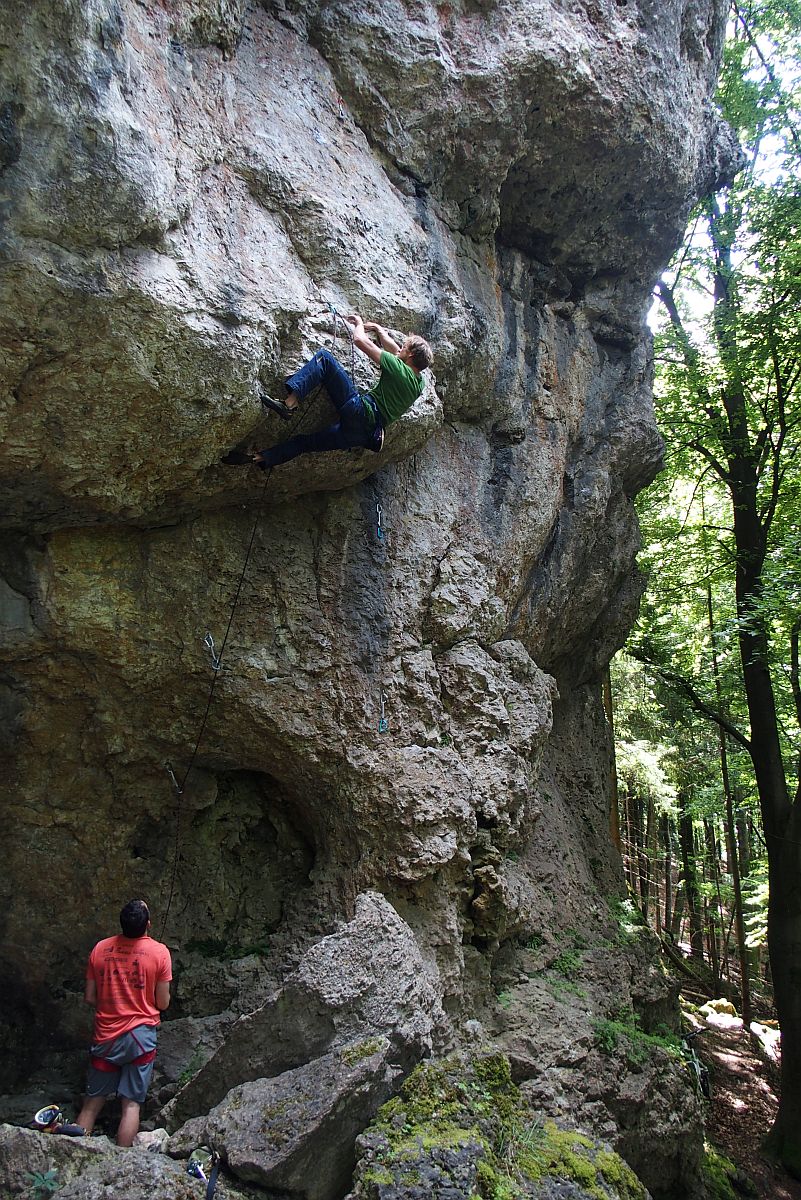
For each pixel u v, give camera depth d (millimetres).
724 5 8094
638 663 14938
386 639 5863
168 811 5750
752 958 20125
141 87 3586
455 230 6449
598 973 7547
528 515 7363
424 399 5430
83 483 4273
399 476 6191
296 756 5582
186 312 3861
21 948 5383
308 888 5801
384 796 5652
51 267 3412
